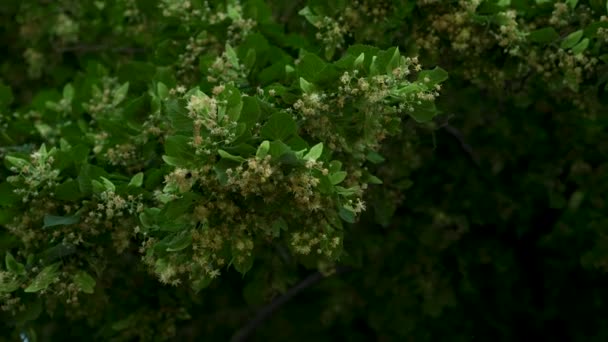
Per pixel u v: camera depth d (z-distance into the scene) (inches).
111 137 256.1
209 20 272.7
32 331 280.2
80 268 236.7
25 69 371.6
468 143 337.4
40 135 288.0
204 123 199.0
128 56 342.3
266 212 205.0
